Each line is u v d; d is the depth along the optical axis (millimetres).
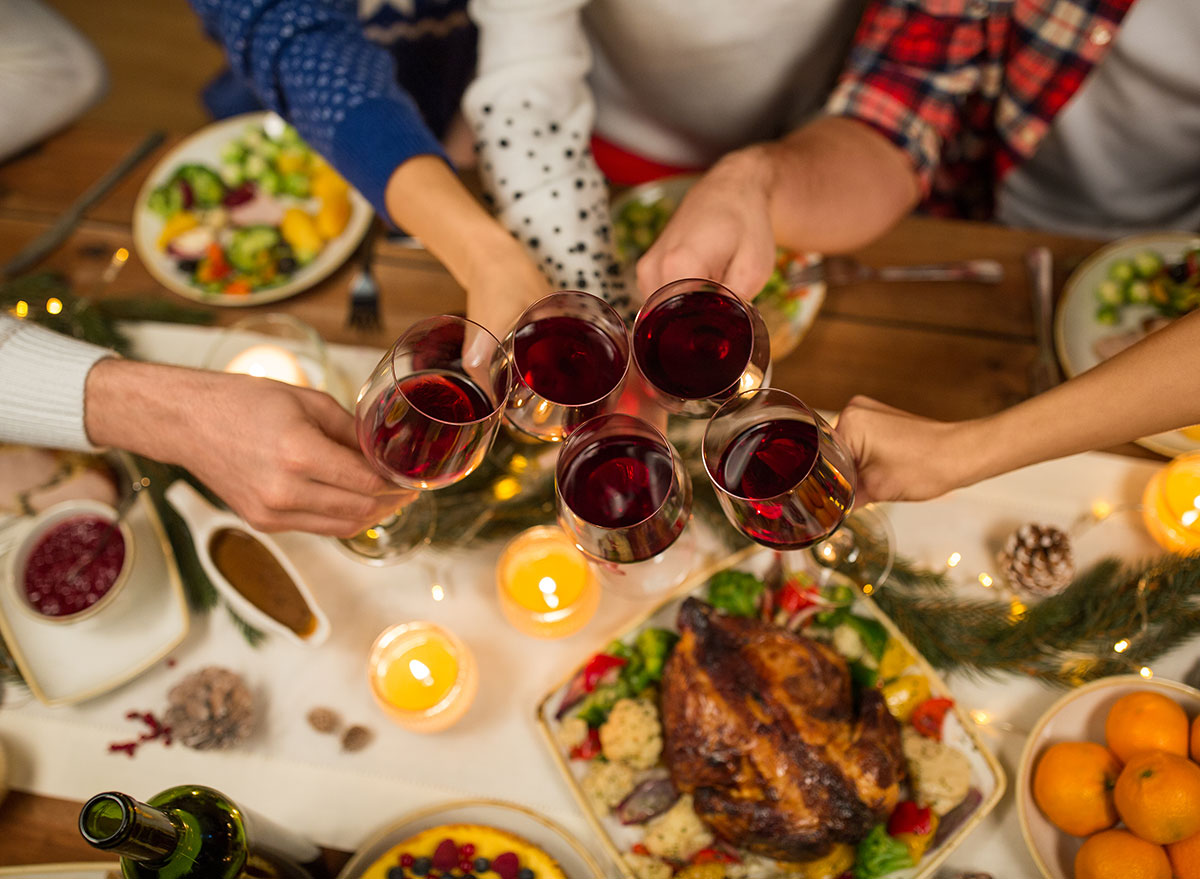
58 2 2559
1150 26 1255
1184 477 1021
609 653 1031
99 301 1231
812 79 1446
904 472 939
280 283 1241
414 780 1028
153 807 854
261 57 1134
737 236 1001
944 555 1082
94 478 1124
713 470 853
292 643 1066
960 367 1159
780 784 942
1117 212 1460
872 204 1171
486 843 967
